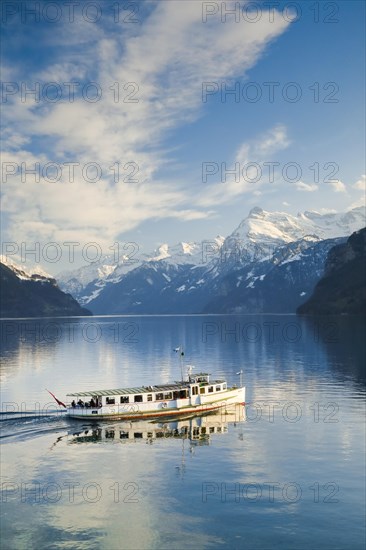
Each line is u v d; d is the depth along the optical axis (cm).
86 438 6203
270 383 10106
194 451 5478
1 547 3425
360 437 5856
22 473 4862
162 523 3750
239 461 5084
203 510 3950
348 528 3641
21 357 16288
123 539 3528
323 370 11812
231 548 3394
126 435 6331
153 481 4575
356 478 4559
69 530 3666
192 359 15150
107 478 4681
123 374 12156
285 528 3650
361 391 8862
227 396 7994
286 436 5991
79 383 10794
